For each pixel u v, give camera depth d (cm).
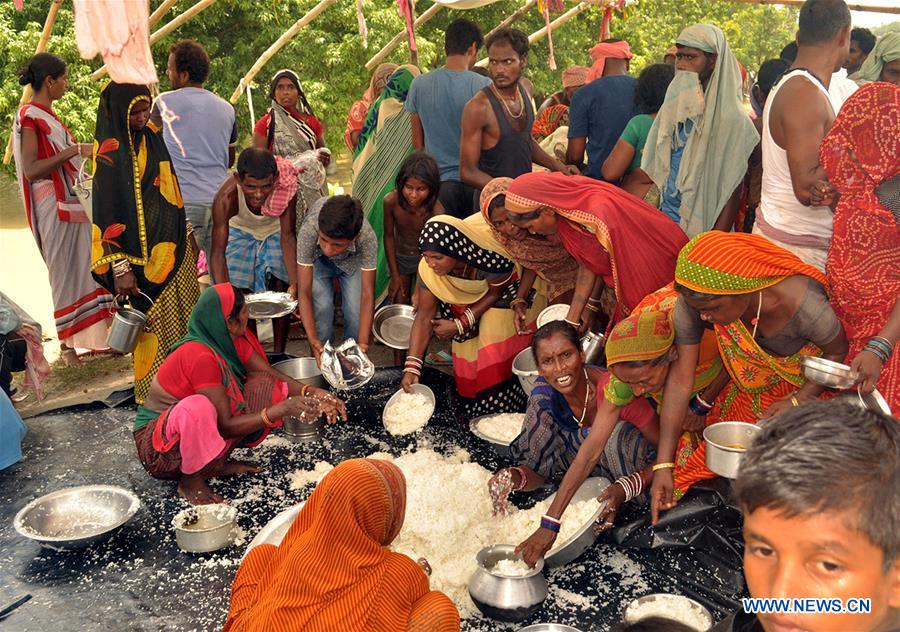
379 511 240
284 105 645
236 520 372
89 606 326
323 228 456
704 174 434
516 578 301
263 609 225
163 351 505
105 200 480
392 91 618
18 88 1358
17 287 858
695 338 316
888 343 296
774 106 353
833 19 341
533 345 352
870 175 305
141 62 295
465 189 548
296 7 1639
